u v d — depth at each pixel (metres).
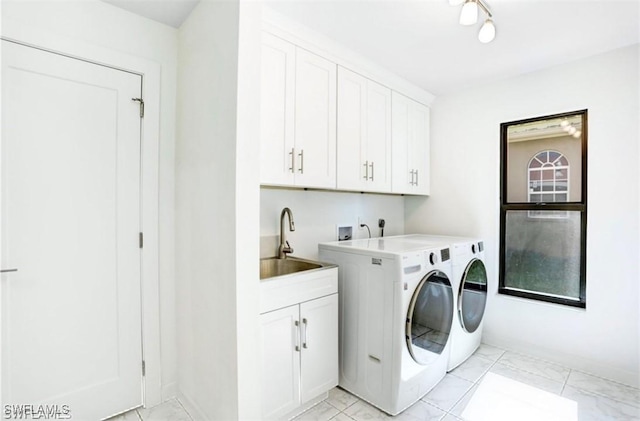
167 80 2.01
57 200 1.64
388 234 3.25
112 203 1.81
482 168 2.85
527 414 1.85
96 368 1.76
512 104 2.67
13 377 1.53
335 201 2.75
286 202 2.40
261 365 1.61
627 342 2.16
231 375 1.45
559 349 2.44
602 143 2.25
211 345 1.62
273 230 2.33
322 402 1.98
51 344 1.63
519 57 2.31
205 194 1.68
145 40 1.91
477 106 2.88
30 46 1.55
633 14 1.77
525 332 2.61
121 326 1.84
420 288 1.91
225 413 1.49
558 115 2.48
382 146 2.59
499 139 2.77
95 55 1.73
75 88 1.69
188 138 1.87
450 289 2.22
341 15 1.79
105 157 1.79
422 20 1.85
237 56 1.41
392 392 1.83
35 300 1.58
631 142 2.14
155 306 1.96
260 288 1.60
